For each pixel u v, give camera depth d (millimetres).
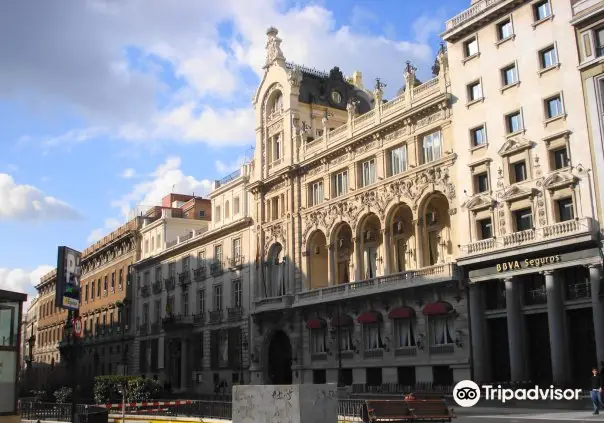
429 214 45031
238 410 17797
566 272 35281
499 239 37469
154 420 28891
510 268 36656
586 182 33906
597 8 34188
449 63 42750
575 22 35281
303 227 55125
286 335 55969
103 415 26109
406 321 44250
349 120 51125
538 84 37156
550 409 29109
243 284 62281
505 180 38125
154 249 83000
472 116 40781
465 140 41000
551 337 34062
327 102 61188
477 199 39406
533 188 36312
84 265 108188
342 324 48312
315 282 54344
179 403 29344
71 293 26281
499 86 39344
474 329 38531
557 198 35312
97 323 97688
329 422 16812
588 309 34281
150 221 87875
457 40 42500
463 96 41531
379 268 48531
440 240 44469
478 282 38906
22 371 94688
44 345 122250
